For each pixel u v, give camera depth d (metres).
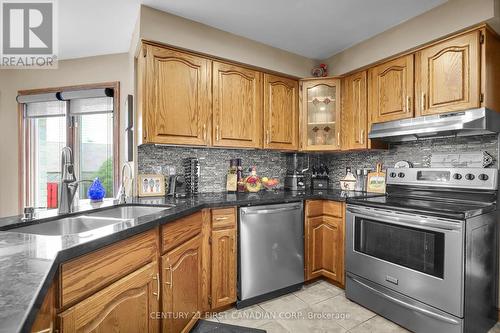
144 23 1.91
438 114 1.97
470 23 1.78
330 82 2.75
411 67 2.15
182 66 2.11
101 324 0.98
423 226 1.72
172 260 1.49
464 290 1.56
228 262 2.03
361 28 2.28
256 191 2.71
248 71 2.49
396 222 1.87
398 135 2.23
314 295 2.30
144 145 2.25
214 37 2.24
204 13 2.04
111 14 2.01
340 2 1.92
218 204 1.96
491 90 1.82
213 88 2.28
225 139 2.33
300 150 2.81
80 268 0.89
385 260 1.95
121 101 2.68
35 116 2.88
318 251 2.51
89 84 2.73
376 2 1.92
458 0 1.84
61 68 2.79
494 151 1.95
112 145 2.75
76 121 2.86
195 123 2.16
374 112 2.43
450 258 1.60
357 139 2.57
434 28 1.97
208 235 1.95
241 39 2.39
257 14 2.07
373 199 2.20
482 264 1.72
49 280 0.65
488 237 1.79
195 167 2.47
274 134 2.64
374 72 2.44
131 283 1.15
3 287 0.56
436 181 2.14
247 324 1.88
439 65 1.98
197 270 1.83
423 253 1.73
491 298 1.83
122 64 2.69
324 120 2.81
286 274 2.28
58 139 2.88
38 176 2.92
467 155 2.07
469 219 1.59
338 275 2.37
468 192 1.97
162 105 2.01
